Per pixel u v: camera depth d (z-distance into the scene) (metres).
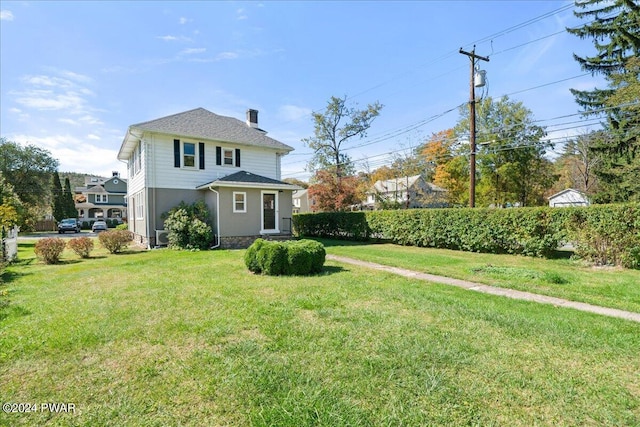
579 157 27.77
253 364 2.78
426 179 32.91
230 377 2.57
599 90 19.08
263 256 6.91
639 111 17.02
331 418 2.06
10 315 4.23
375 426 1.99
